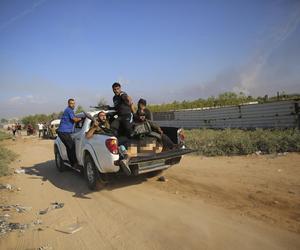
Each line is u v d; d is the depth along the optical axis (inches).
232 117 717.9
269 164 332.2
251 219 187.6
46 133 1370.6
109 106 328.8
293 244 153.5
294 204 206.1
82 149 305.9
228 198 231.6
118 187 297.7
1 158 558.6
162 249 160.2
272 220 183.6
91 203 256.5
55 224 213.2
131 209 229.3
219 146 437.1
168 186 283.7
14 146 998.4
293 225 174.6
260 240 159.8
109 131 290.7
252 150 408.5
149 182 304.8
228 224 182.9
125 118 286.0
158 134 288.2
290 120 566.9
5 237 195.0
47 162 531.8
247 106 665.6
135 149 267.0
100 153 266.4
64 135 341.1
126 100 289.6
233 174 302.4
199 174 316.8
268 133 462.6
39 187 332.5
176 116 942.4
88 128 307.6
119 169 257.9
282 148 395.2
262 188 246.8
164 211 216.5
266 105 618.5
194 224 187.5
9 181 374.0
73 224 210.4
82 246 174.6
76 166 349.4
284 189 239.3
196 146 466.9
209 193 249.1
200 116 831.7
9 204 270.7
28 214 240.2
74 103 349.7
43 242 184.2
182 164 379.6
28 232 201.5
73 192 299.1
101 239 181.3
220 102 1284.4
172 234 176.6
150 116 299.1
